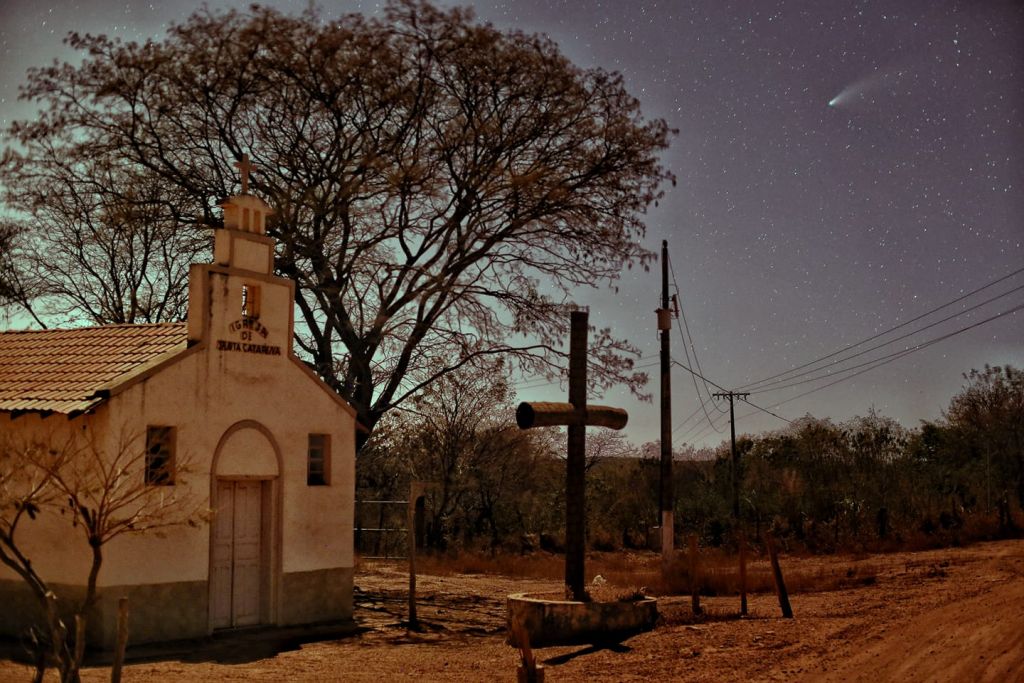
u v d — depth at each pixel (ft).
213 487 56.65
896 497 131.44
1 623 54.34
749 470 163.12
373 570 102.73
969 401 156.56
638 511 154.51
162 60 78.79
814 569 90.38
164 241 87.35
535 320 92.63
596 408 57.16
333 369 86.63
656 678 40.57
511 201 87.56
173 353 55.42
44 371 58.75
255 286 60.64
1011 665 37.91
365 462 138.10
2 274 97.25
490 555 119.03
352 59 80.74
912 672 38.11
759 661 42.86
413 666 47.57
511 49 85.76
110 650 50.42
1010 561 81.35
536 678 33.60
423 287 87.10
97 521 38.78
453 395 129.70
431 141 85.66
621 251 92.63
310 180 83.56
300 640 57.31
